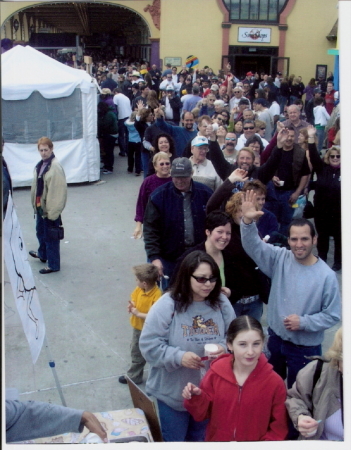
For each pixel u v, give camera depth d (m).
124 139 12.66
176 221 4.47
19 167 9.73
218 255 3.76
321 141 11.41
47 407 2.74
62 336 5.13
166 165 5.24
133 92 15.23
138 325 4.13
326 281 3.37
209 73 18.44
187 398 2.79
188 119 7.93
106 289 6.12
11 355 4.67
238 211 3.76
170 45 20.70
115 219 8.41
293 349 3.47
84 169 10.20
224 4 20.27
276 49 20.48
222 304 3.15
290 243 3.36
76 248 7.26
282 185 5.99
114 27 35.25
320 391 2.68
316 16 19.78
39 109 9.59
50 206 6.14
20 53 9.73
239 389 2.75
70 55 25.52
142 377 4.38
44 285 6.17
